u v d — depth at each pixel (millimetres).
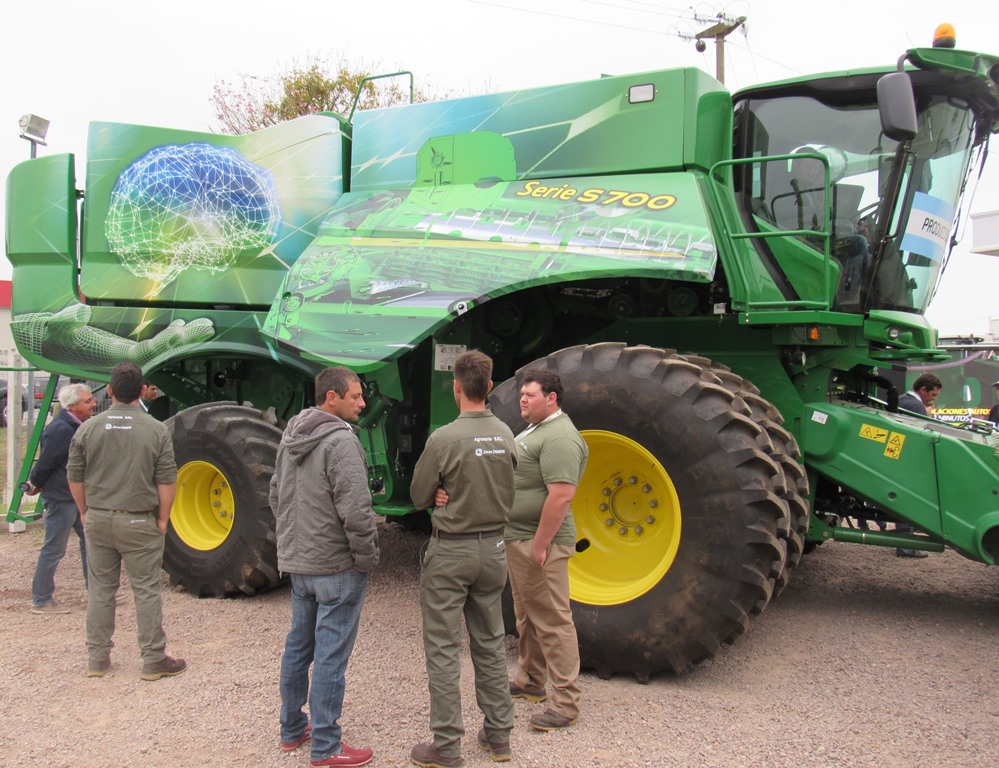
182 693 3984
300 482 3264
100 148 6445
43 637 4832
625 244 4676
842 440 4836
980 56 4637
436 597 3217
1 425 17781
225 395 6781
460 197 5410
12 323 6742
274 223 6160
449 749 3191
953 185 5219
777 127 5203
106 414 4191
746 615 4055
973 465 4492
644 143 5059
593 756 3326
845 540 4984
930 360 5711
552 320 5820
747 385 4680
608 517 4602
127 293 6375
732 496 4043
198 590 5742
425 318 4980
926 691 4023
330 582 3219
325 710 3203
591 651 4273
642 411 4281
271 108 18922
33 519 7695
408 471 5754
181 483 5875
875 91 4910
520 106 5426
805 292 5020
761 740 3467
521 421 4586
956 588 5984
